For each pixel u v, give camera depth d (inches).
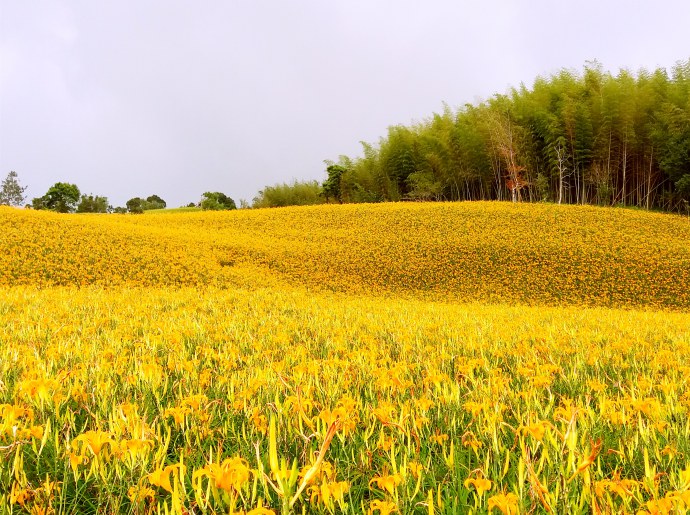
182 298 396.8
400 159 1791.3
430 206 1348.4
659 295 713.6
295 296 518.9
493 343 177.6
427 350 161.0
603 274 784.3
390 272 847.1
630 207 1421.0
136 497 52.5
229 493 36.1
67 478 57.6
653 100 1384.1
